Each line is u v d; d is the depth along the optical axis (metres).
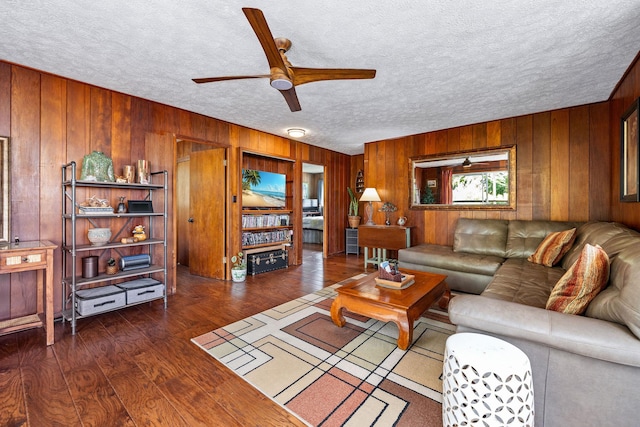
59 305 2.74
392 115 3.88
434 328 2.57
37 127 2.62
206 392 1.70
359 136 5.06
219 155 4.30
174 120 3.58
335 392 1.70
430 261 3.74
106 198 3.04
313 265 5.29
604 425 1.20
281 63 1.83
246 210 4.50
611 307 1.28
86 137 2.90
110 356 2.09
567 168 3.58
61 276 2.75
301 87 2.95
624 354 1.12
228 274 4.25
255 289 3.77
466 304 1.50
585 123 3.46
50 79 2.69
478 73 2.64
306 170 9.34
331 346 2.24
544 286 2.31
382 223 5.31
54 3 1.72
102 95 3.00
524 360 1.18
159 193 3.41
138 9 1.78
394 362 2.02
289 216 5.42
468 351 1.23
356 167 6.95
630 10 1.77
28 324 2.34
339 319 2.56
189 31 2.01
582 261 1.52
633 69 2.46
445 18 1.85
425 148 4.78
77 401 1.61
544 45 2.18
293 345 2.26
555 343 1.25
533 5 1.73
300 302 3.26
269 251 4.88
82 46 2.21
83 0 1.69
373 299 2.27
